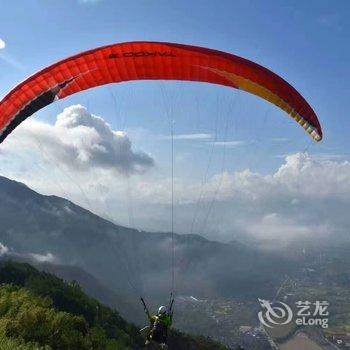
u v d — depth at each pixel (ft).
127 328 139.33
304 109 52.08
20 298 53.36
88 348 48.62
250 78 50.39
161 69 52.37
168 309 45.96
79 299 138.21
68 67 50.24
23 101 52.49
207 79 54.13
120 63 51.16
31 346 39.83
